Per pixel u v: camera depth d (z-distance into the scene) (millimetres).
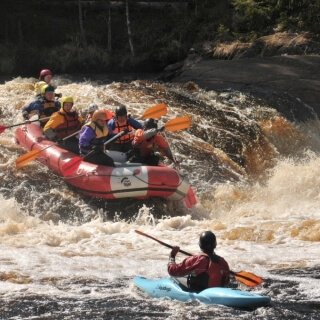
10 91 48000
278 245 29953
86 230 32594
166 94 51719
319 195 40656
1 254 27672
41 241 30094
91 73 80750
